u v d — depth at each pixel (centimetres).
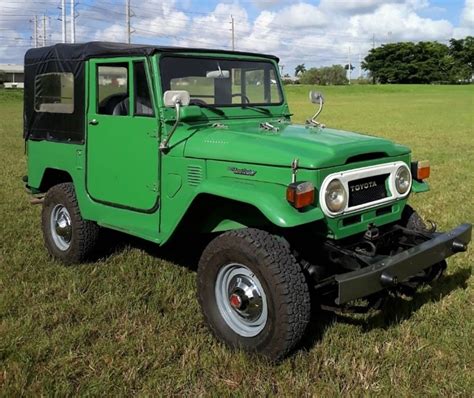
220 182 395
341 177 377
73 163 535
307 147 385
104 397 331
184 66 459
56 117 550
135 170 468
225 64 489
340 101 4891
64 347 384
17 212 759
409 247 433
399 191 430
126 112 475
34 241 628
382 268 356
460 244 417
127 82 466
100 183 505
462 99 5103
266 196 367
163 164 443
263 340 366
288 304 350
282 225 346
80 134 519
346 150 386
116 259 560
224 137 420
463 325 416
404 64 10362
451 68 10256
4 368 357
